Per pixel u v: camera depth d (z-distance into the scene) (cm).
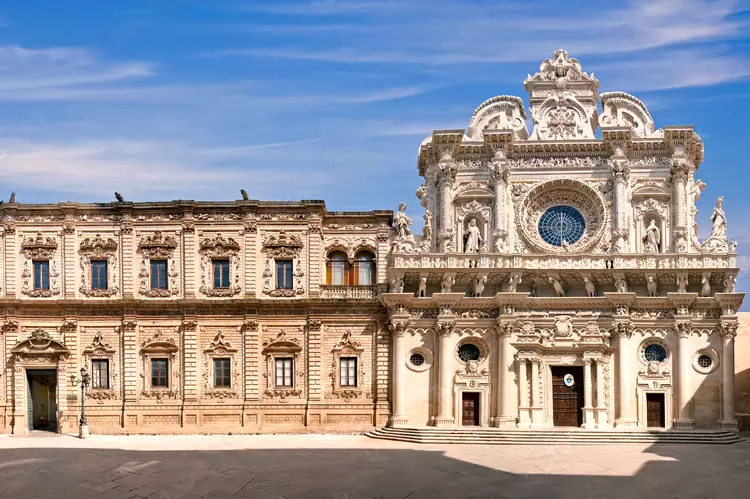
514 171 7375
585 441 6562
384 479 5119
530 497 4703
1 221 7306
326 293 7288
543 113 7444
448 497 4709
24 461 5425
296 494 4756
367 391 7212
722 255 6956
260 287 7288
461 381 7088
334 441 6669
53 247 7300
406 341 7169
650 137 7256
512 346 7056
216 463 5512
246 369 7194
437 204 7388
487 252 7106
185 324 7188
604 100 7456
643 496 4716
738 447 6356
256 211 7312
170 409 7162
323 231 7388
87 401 7181
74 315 7231
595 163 7331
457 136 7281
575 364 7038
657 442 6575
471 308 7156
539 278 7119
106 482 4947
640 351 7062
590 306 7100
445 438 6625
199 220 7319
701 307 7025
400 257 7119
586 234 7294
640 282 7125
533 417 6975
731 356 6912
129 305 7194
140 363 7206
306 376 7212
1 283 7269
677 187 7169
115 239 7312
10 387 7175
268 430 7131
